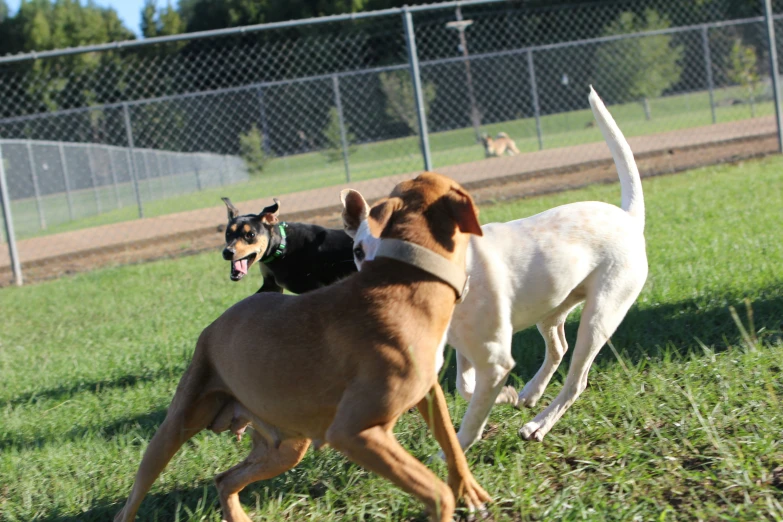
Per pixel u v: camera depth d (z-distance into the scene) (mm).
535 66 19219
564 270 3451
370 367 2605
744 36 19656
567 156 15062
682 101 21469
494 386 3328
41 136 18328
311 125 19219
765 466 3004
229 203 6051
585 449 3383
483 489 3080
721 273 5656
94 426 4398
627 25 20031
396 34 24797
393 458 2549
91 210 19250
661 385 3803
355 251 3350
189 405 3004
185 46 27578
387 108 19828
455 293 2816
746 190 9312
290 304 2875
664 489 2953
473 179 12984
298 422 2814
